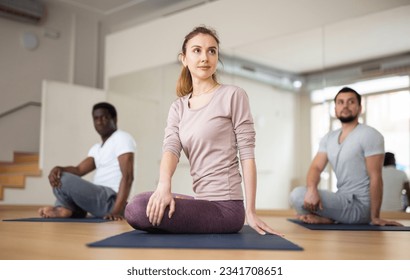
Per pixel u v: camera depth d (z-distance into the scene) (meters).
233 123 1.78
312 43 4.74
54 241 1.52
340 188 3.01
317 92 4.68
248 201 1.67
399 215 3.92
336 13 4.58
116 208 3.12
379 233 2.12
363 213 2.88
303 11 4.81
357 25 4.45
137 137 6.11
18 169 5.89
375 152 2.86
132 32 6.48
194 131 1.74
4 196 5.19
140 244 1.33
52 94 5.51
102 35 7.48
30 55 6.62
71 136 5.64
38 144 6.66
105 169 3.36
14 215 3.85
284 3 4.95
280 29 4.96
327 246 1.46
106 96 6.02
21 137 6.47
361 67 4.39
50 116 5.48
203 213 1.67
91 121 5.83
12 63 6.42
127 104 6.24
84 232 1.95
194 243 1.36
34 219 3.01
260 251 1.23
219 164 1.75
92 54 7.33
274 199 4.86
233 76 5.31
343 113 3.00
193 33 1.85
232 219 1.72
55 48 6.90
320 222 2.94
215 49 1.83
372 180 2.84
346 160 2.95
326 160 3.13
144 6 6.66
